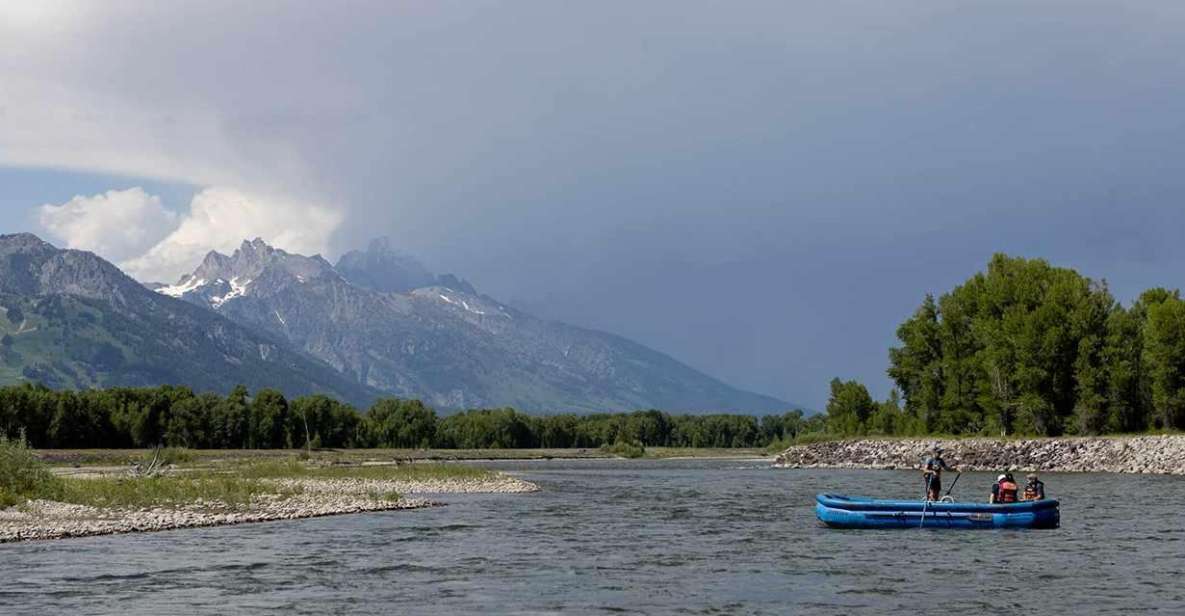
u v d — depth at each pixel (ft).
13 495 215.10
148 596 121.70
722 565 146.51
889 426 611.47
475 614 111.96
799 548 164.86
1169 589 125.59
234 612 112.88
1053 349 470.39
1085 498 253.65
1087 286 491.31
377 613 112.37
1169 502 241.55
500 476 375.04
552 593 124.36
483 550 163.43
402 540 175.73
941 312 542.98
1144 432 449.06
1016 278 506.89
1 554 154.40
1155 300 499.92
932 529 188.65
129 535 179.11
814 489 323.37
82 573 137.49
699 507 248.52
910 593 123.65
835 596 121.90
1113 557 151.84
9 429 642.63
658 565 146.72
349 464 494.59
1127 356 463.01
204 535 180.34
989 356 490.90
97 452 592.19
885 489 319.27
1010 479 205.26
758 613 112.27
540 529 194.70
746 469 532.32
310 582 131.95
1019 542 169.89
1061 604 116.67
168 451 495.82
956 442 477.36
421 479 351.67
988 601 118.52
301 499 249.55
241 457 595.47
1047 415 478.59
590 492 311.68
